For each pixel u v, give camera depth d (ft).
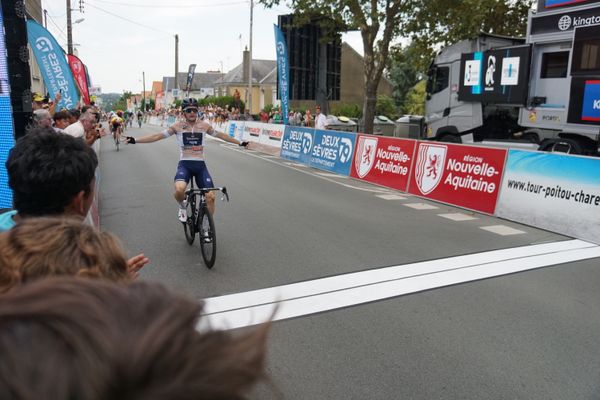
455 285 15.58
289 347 11.43
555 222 23.00
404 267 17.29
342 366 10.62
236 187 33.99
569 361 10.99
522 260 18.34
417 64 73.67
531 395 9.66
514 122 46.14
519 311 13.65
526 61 39.83
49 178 6.06
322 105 76.54
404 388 9.83
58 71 39.81
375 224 23.77
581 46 34.53
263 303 13.99
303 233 21.80
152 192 32.24
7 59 15.01
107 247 4.08
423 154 31.83
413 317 13.12
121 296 2.02
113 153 58.85
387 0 61.52
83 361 1.69
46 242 3.84
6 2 14.57
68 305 1.86
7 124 14.89
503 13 66.54
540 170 24.07
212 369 1.88
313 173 42.24
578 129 35.83
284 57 65.21
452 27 63.67
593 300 14.56
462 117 47.70
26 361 1.67
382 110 144.87
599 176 21.45
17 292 2.00
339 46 79.87
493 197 26.37
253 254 18.75
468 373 10.41
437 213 26.81
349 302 14.10
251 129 65.98
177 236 21.50
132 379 1.70
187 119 19.35
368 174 37.76
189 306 2.10
